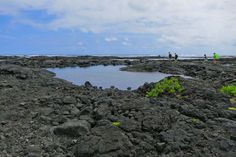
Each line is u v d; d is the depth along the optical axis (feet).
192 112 61.72
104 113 59.62
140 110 60.39
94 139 48.60
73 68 251.39
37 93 83.71
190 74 196.34
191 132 53.52
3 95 79.41
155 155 47.39
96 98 73.10
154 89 85.87
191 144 49.90
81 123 54.34
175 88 86.48
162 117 57.41
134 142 49.70
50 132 54.39
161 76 184.85
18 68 123.44
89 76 178.81
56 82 105.09
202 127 56.70
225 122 59.93
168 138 50.75
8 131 54.29
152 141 50.52
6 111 64.75
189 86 90.07
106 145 47.14
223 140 51.01
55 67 257.14
